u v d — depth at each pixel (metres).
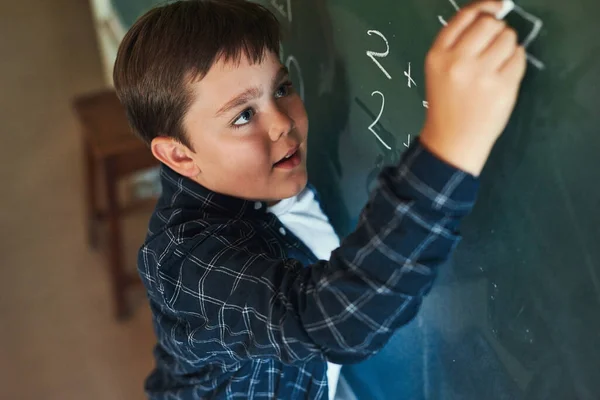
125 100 0.88
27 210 2.33
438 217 0.59
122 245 1.97
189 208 0.88
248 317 0.72
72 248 2.20
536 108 0.57
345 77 0.90
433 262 0.62
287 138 0.83
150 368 1.85
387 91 0.80
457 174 0.58
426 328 0.90
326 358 0.68
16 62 3.07
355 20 0.82
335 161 1.02
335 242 1.00
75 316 1.99
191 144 0.83
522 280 0.66
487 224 0.69
